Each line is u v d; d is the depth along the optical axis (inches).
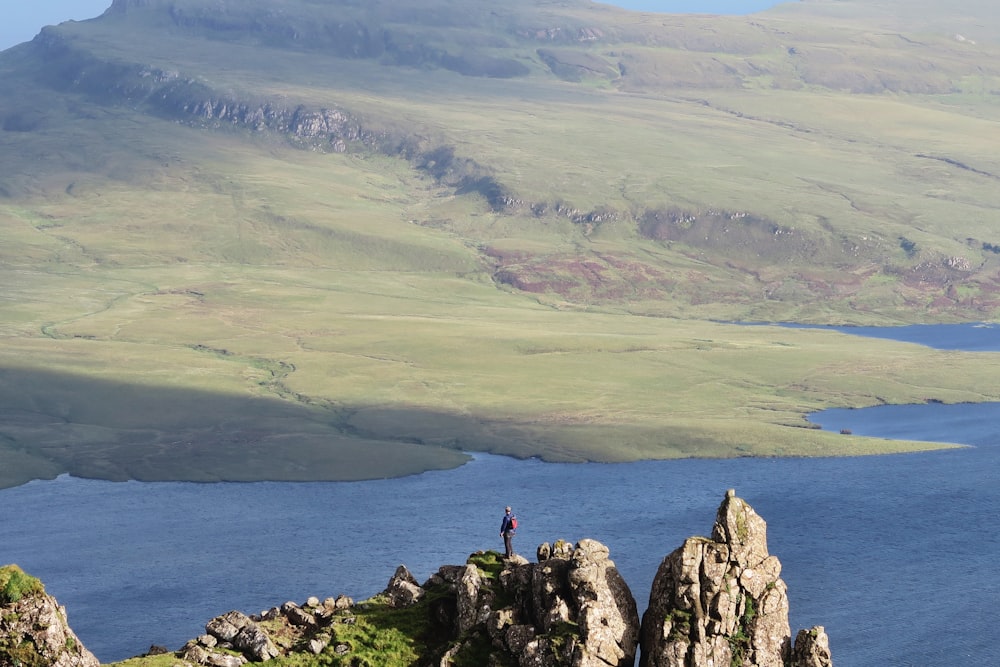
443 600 3526.1
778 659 3117.6
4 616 3014.3
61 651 3029.0
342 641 3420.3
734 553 3154.5
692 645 3070.9
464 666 3198.8
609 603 3164.4
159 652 3479.3
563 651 3090.6
